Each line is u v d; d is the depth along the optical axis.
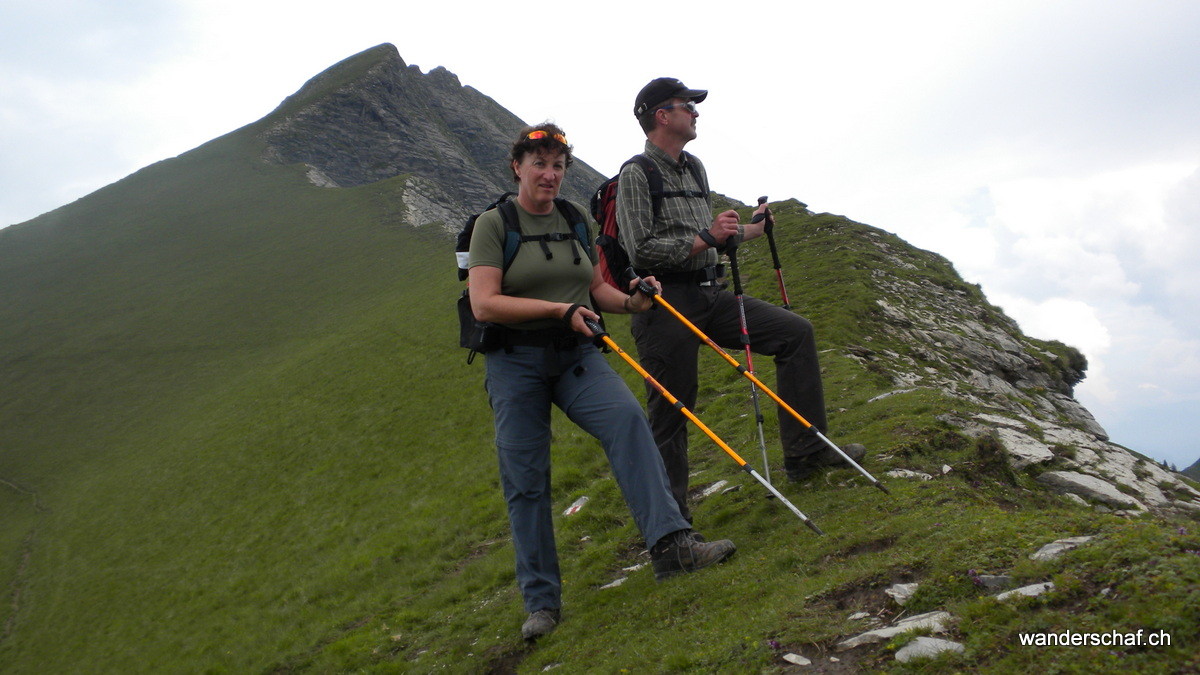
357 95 131.75
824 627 3.71
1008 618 3.11
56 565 26.55
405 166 125.94
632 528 8.45
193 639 15.44
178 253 75.38
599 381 5.43
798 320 6.53
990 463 6.32
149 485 31.67
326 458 26.33
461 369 31.45
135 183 96.94
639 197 6.03
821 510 5.88
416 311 44.75
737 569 5.12
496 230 5.38
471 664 6.00
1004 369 17.00
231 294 63.78
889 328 16.84
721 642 4.04
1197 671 2.44
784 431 6.66
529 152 5.36
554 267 5.40
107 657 17.02
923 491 5.53
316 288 62.34
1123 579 3.03
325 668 9.20
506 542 13.15
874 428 7.66
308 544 18.94
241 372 47.56
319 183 102.25
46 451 42.41
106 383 50.97
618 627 5.12
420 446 24.09
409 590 12.62
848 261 23.19
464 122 155.38
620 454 5.34
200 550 22.47
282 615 14.26
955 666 2.97
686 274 6.31
